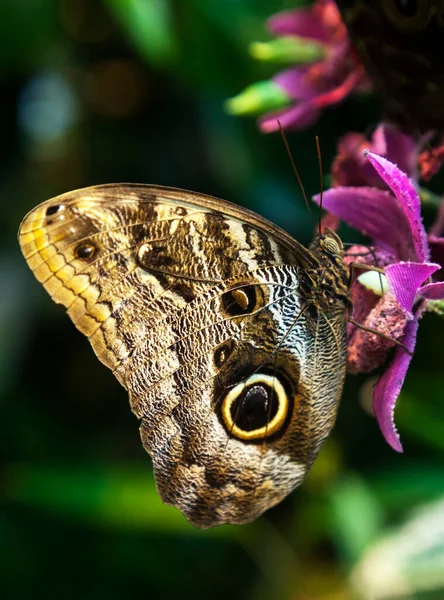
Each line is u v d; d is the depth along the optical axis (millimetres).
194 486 337
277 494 344
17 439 500
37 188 512
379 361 330
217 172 479
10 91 510
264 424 338
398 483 451
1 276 497
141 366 326
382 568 410
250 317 332
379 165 308
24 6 478
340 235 445
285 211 458
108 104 508
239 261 328
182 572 497
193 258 325
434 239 319
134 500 452
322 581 469
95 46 500
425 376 458
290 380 337
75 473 459
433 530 414
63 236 318
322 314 333
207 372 332
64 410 517
